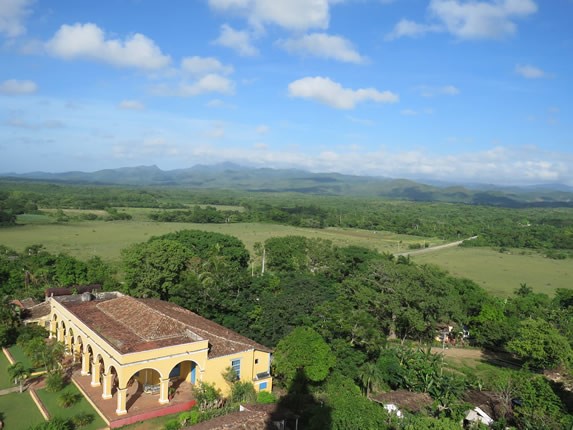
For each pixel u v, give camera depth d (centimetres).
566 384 4322
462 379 4462
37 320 5388
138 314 4181
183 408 3638
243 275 6419
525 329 5453
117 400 3594
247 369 4072
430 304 5975
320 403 3775
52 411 3488
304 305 5347
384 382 4616
